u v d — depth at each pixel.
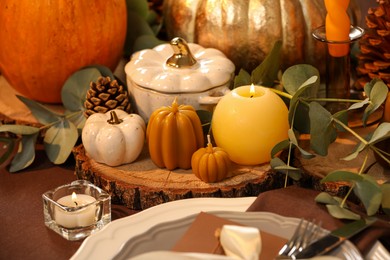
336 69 1.07
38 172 1.08
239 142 0.97
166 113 0.97
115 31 1.17
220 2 1.13
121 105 1.07
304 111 1.01
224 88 1.05
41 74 1.16
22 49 1.13
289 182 1.00
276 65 1.07
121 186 0.96
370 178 0.82
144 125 1.02
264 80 1.08
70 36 1.12
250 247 0.67
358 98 1.16
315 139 0.94
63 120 1.10
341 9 1.01
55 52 1.13
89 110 1.07
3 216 0.97
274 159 0.94
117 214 0.96
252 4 1.11
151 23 1.33
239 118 0.96
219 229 0.73
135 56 1.11
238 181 0.96
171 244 0.76
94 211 0.91
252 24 1.11
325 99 1.01
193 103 1.03
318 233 0.75
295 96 0.94
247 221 0.79
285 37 1.12
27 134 1.08
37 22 1.11
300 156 1.01
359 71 1.15
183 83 1.03
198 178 0.97
